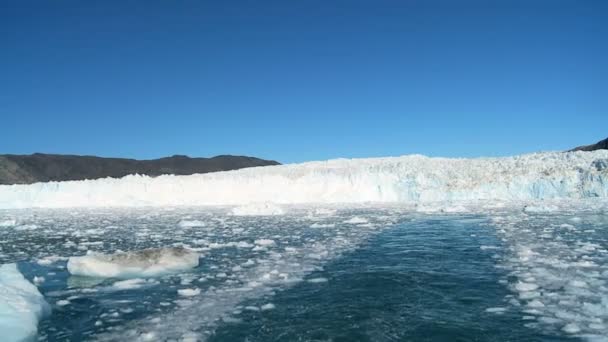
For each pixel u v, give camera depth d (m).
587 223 25.98
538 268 14.49
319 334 9.39
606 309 10.54
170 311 11.01
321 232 24.73
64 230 28.30
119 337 9.47
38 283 13.88
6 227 30.25
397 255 17.34
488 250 18.00
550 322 9.82
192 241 22.33
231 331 9.65
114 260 15.04
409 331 9.46
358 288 12.65
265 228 27.36
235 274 14.66
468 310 10.68
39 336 9.55
